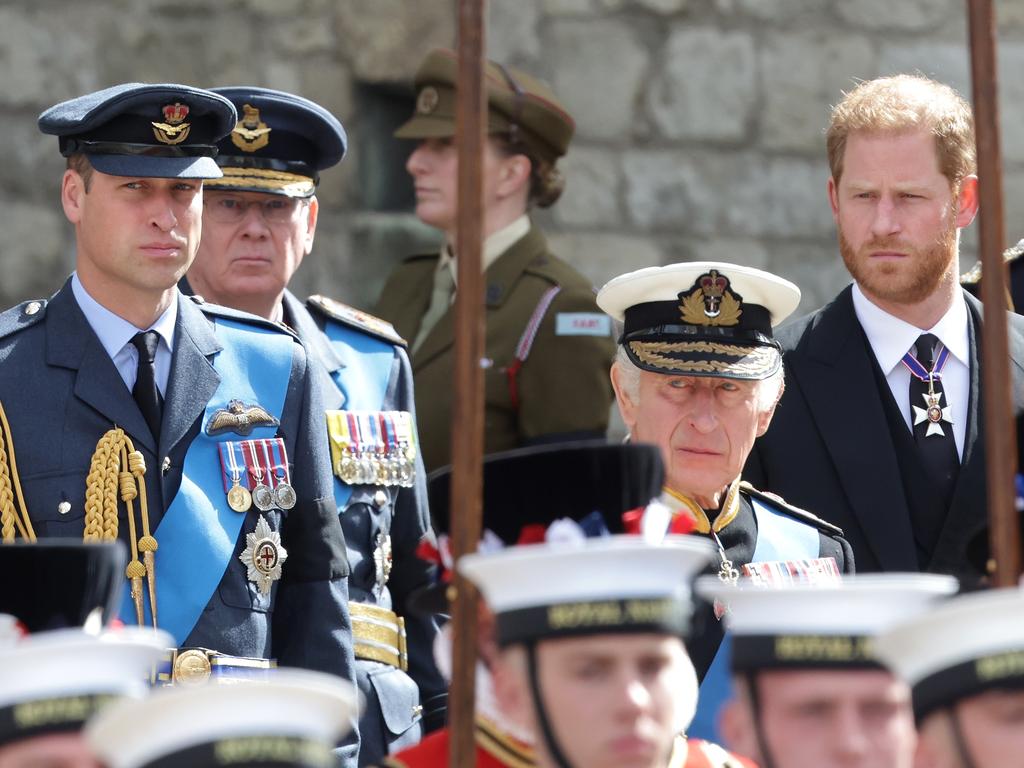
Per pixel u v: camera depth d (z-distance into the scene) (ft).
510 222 64.80
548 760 28.99
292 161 53.11
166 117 43.70
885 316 50.85
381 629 49.26
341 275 80.89
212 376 45.03
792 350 51.34
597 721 28.68
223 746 25.27
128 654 26.99
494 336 62.54
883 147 50.08
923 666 27.14
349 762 44.68
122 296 44.01
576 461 32.30
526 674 29.01
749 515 46.57
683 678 29.45
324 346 52.39
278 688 25.57
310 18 80.84
